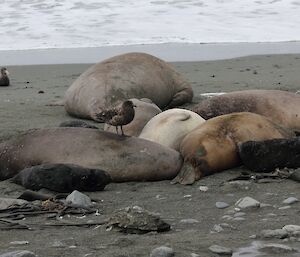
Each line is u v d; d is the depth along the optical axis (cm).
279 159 2080
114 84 3092
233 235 1418
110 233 1447
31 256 1253
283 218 1557
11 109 3378
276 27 6456
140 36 6100
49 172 1900
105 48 5691
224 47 5816
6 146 2114
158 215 1573
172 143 2188
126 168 2008
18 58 5372
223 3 7038
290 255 1266
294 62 5138
